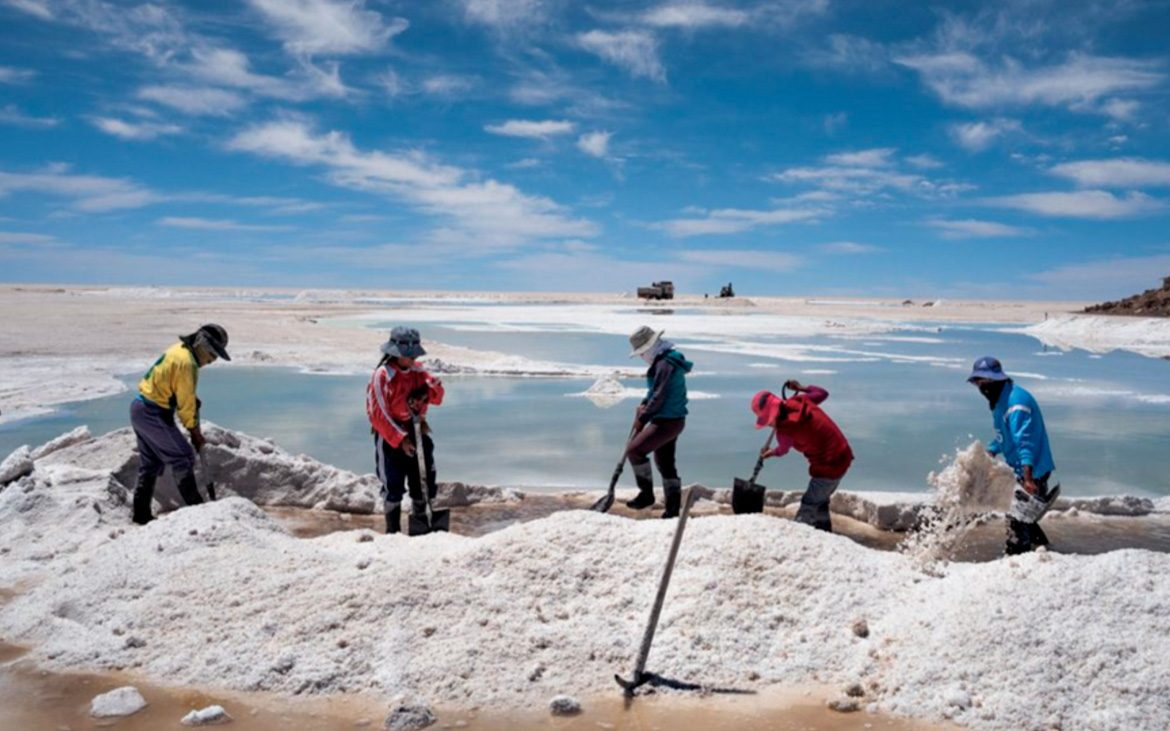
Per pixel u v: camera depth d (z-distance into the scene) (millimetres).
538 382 16719
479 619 4180
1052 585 4055
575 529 4914
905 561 4809
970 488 4844
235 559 4805
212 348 6535
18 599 4746
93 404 13414
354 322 39625
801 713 3570
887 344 29281
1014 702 3492
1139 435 11719
